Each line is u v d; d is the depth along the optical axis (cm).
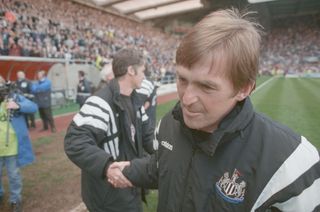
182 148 107
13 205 376
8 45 1274
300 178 88
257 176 91
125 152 218
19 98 371
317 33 4653
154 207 377
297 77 3797
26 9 1708
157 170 131
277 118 970
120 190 212
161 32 3681
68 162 574
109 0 2588
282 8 4584
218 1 3697
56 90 1324
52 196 430
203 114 87
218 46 79
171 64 2917
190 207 101
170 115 122
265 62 4547
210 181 98
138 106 227
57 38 1719
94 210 216
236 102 93
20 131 375
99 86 380
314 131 782
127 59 211
